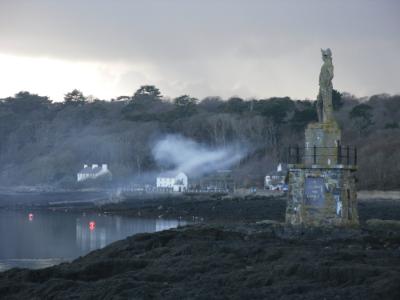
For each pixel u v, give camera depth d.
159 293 26.78
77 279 32.25
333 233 37.78
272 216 103.56
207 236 39.72
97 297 27.14
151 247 39.31
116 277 30.31
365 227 41.09
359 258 30.06
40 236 92.12
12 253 71.50
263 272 28.72
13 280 33.00
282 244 35.34
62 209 155.88
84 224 113.94
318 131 41.31
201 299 25.25
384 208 103.69
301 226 39.50
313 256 30.64
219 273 29.80
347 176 40.38
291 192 40.81
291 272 28.11
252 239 38.12
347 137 198.62
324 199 39.84
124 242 42.53
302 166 40.19
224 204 138.50
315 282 26.69
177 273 30.22
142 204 156.38
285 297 24.61
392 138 182.75
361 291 24.30
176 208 139.38
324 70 42.06
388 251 32.19
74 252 72.50
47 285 30.17
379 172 152.88
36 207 162.75
